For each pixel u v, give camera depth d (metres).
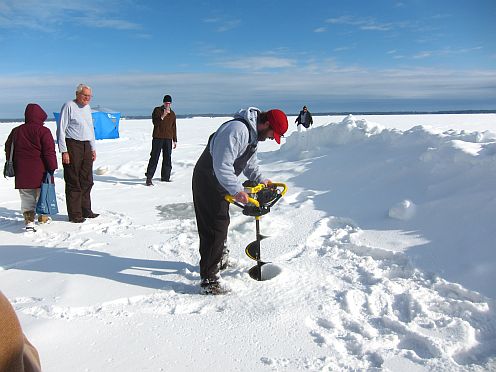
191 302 3.26
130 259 4.22
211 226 3.31
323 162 7.42
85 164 5.70
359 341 2.67
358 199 5.45
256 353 2.62
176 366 2.50
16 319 0.87
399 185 5.35
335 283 3.51
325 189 6.25
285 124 3.23
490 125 26.02
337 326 2.88
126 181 9.12
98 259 4.23
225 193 3.29
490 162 4.56
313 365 2.49
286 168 8.01
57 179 9.12
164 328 2.89
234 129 3.12
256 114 3.26
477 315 2.89
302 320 2.96
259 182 3.72
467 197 4.24
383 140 6.92
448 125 26.30
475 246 3.60
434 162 5.26
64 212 6.30
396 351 2.58
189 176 9.45
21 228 5.50
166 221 5.69
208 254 3.34
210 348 2.67
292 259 4.03
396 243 4.06
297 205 5.72
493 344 2.64
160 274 3.82
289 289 3.42
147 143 19.28
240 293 3.38
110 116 21.88
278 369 2.47
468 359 2.54
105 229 5.36
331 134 8.61
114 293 3.42
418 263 3.64
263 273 3.75
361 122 8.31
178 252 4.38
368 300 3.15
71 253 4.44
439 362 2.45
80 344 2.70
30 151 5.16
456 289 3.19
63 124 5.47
